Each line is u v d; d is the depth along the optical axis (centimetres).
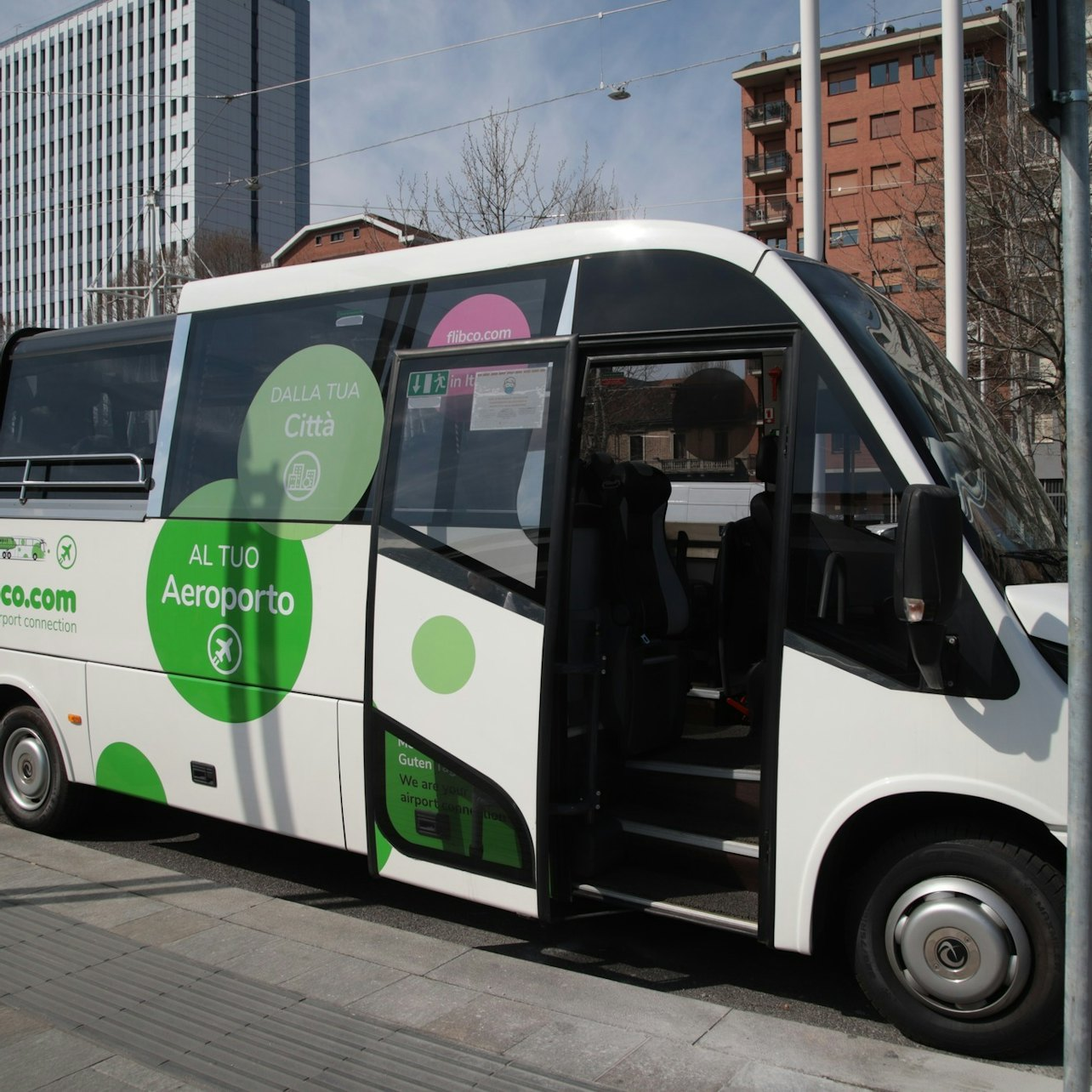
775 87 5766
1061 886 384
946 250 962
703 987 475
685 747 533
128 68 11406
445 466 509
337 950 495
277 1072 375
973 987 393
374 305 561
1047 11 266
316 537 551
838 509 421
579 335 483
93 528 660
